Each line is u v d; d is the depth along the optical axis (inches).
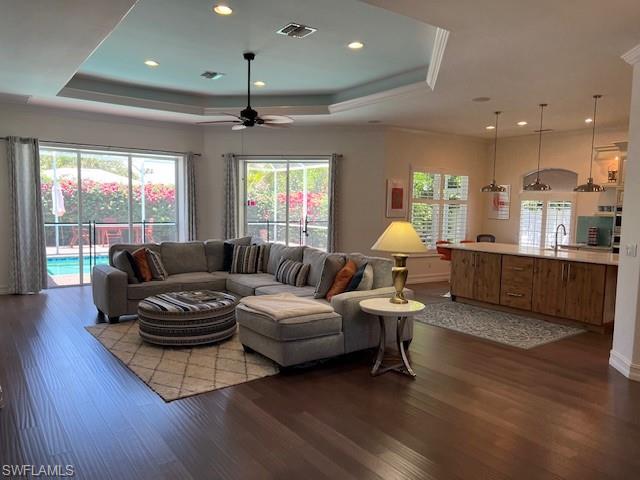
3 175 259.4
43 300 249.9
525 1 115.9
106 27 142.9
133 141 301.6
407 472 93.7
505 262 242.5
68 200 290.5
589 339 195.5
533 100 227.1
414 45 186.1
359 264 192.7
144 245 239.5
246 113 204.7
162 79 244.8
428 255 345.1
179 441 105.0
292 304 158.2
